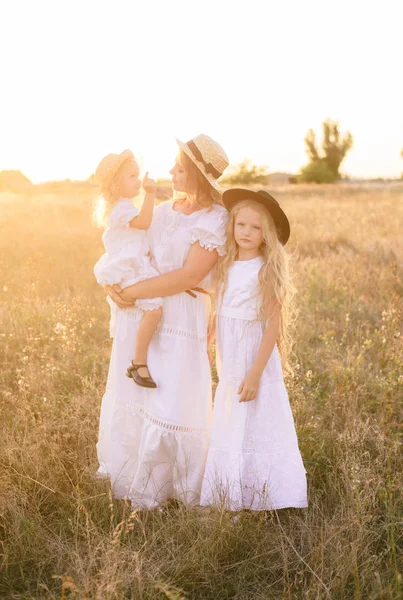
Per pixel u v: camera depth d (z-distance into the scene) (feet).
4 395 13.55
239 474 10.04
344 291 23.12
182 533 9.55
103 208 10.35
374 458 11.94
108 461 11.03
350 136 225.97
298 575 9.04
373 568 8.71
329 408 13.43
